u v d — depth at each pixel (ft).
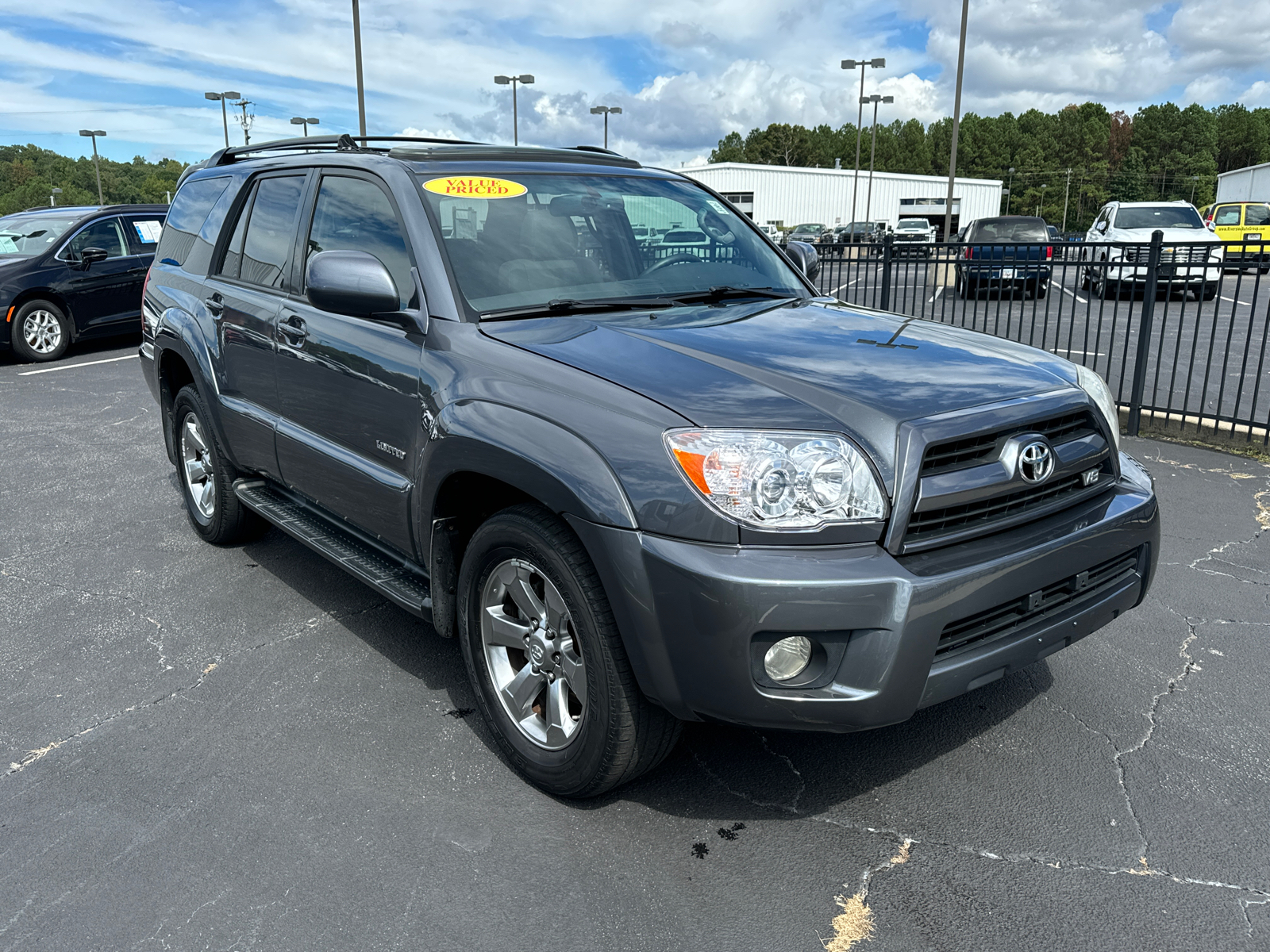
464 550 9.57
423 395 9.34
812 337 9.34
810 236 157.38
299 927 7.12
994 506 7.91
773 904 7.38
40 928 7.11
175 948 6.91
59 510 17.60
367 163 11.19
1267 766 9.26
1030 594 7.93
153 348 15.53
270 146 14.42
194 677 11.12
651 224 11.71
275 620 12.68
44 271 36.24
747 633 7.00
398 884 7.60
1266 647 11.79
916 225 157.99
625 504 7.34
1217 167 554.05
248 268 13.38
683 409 7.51
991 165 492.95
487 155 11.55
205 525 15.39
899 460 7.32
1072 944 6.95
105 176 555.69
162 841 8.13
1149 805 8.64
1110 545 8.50
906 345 9.30
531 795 8.82
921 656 7.23
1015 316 45.68
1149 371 32.35
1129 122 554.87
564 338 9.02
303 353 11.41
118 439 23.47
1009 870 7.78
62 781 9.04
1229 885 7.58
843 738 9.82
